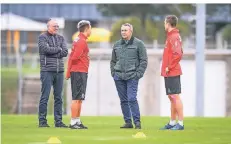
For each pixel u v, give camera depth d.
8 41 102.25
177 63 35.03
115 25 133.25
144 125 39.19
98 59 79.06
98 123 40.69
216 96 81.19
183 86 79.62
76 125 35.75
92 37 96.31
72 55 35.19
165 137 31.83
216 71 80.94
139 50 35.38
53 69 36.19
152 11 160.62
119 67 35.53
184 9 149.00
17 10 169.00
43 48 35.88
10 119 43.38
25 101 88.88
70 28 176.00
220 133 34.25
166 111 77.06
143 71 35.34
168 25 35.00
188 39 142.38
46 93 36.38
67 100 75.88
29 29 108.25
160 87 76.56
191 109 79.69
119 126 37.75
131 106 35.56
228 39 158.25
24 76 91.44
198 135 33.06
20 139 30.66
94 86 79.50
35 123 39.56
